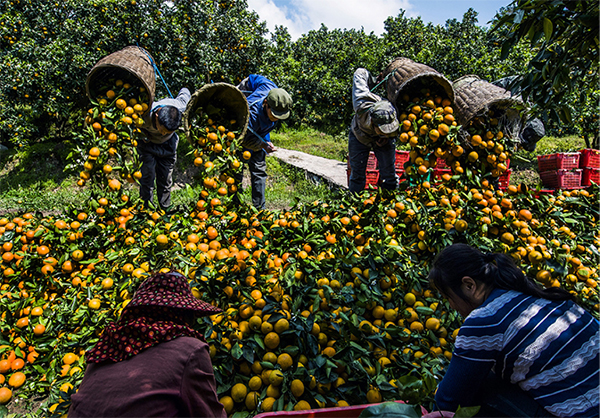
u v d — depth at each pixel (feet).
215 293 8.50
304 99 60.49
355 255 10.06
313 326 7.99
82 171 12.60
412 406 5.06
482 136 13.51
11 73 37.52
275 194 31.68
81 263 10.60
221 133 13.48
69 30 37.09
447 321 8.69
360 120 15.08
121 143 13.03
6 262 10.92
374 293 8.78
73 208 12.60
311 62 75.56
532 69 8.71
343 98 58.29
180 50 36.32
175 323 5.38
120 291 9.09
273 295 8.39
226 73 40.24
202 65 37.19
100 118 12.93
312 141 51.03
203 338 5.56
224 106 14.06
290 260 9.82
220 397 7.24
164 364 4.82
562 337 5.00
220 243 11.27
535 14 7.44
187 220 12.33
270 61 43.68
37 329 8.91
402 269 9.34
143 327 5.06
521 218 11.28
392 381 7.43
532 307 5.29
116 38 35.27
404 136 13.12
